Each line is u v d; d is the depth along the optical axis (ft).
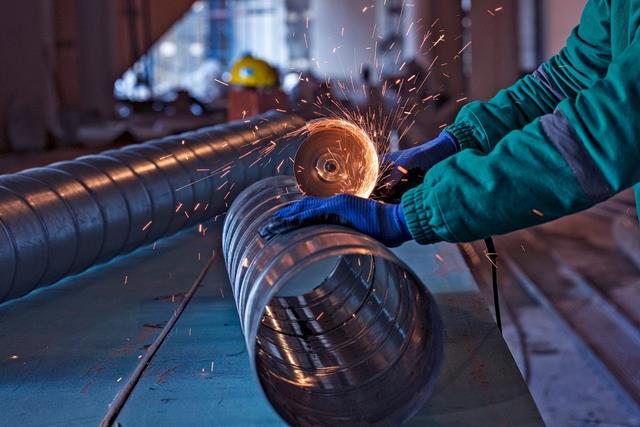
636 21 4.23
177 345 5.82
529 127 3.92
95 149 32.58
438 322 4.09
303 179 5.11
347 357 4.57
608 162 3.68
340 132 5.11
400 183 5.62
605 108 3.70
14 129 30.55
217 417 4.61
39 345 5.92
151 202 8.46
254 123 11.37
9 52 30.50
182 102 44.09
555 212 3.84
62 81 48.19
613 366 13.67
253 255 4.73
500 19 42.78
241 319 4.68
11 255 6.49
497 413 4.62
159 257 8.69
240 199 6.40
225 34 102.37
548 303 16.75
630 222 21.01
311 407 4.20
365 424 4.15
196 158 9.52
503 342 5.65
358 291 5.01
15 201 6.77
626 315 15.72
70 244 7.21
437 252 8.51
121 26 54.03
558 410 12.45
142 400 4.85
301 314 5.02
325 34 79.46
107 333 6.16
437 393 4.88
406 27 72.54
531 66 51.29
